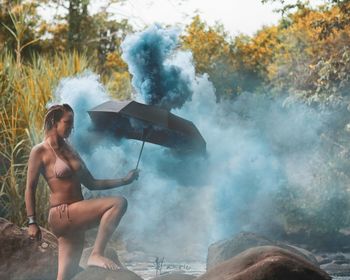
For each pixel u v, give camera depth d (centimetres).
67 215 698
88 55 3089
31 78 1273
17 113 1204
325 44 2106
